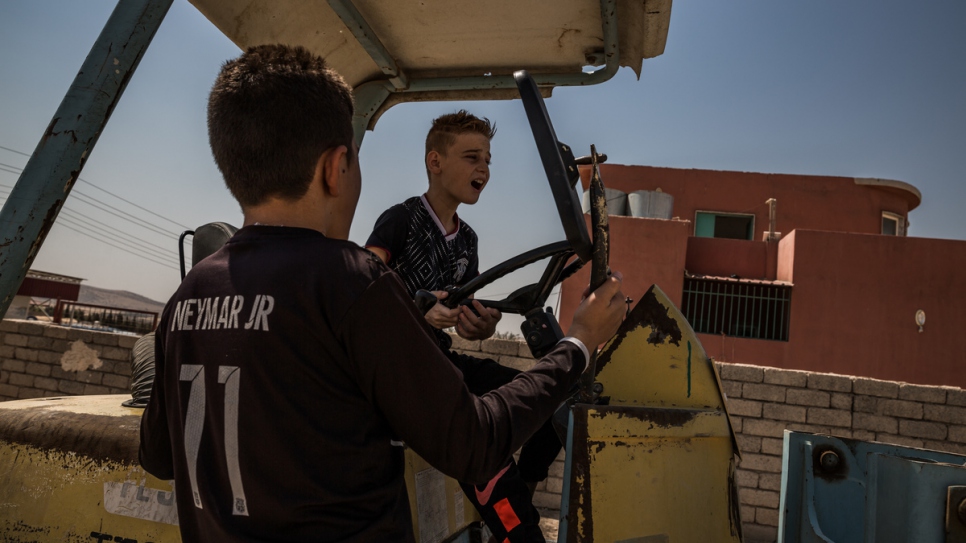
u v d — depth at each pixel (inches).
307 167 34.3
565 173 41.8
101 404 63.8
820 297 600.1
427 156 74.6
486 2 69.3
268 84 33.8
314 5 67.8
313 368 31.1
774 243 647.8
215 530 31.6
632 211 666.8
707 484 52.6
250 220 36.2
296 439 30.9
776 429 217.0
